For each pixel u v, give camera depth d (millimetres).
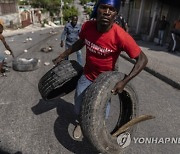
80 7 92938
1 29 5980
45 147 3141
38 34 20781
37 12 42188
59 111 4207
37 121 3814
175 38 10789
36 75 6316
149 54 10086
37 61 6906
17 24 29078
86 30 2518
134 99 2852
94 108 2312
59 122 3812
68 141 3295
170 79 6398
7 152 3006
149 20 15594
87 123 2352
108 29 2336
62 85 3051
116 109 4430
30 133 3457
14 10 29094
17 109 4215
